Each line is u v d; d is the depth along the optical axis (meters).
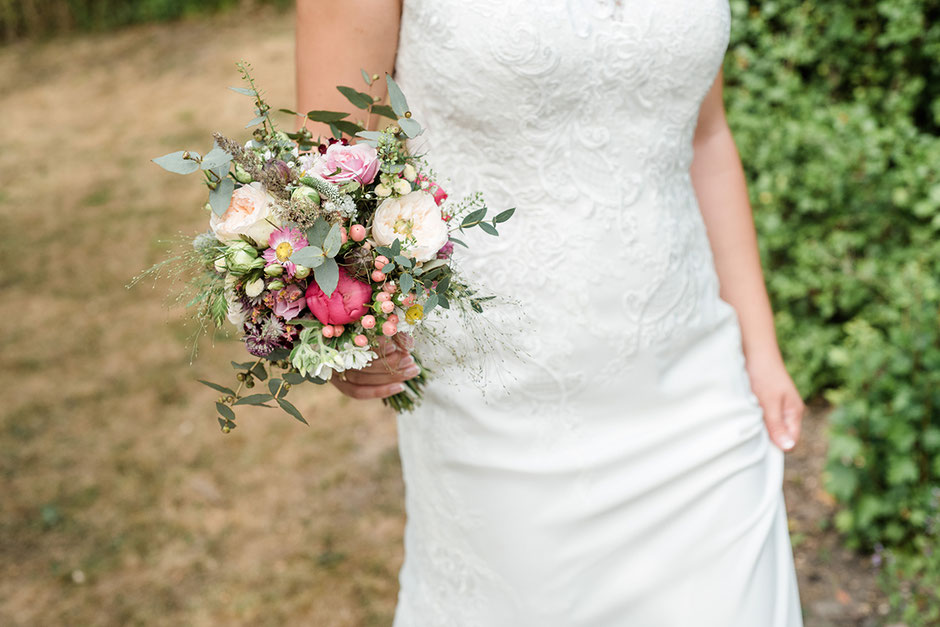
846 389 2.96
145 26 10.91
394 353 1.43
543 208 1.56
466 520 1.75
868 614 2.59
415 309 1.26
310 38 1.49
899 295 2.98
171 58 9.48
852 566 2.77
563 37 1.46
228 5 10.87
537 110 1.49
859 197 3.30
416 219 1.25
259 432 3.77
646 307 1.64
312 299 1.23
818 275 3.35
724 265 1.88
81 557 3.14
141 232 5.82
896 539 2.73
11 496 3.47
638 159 1.59
